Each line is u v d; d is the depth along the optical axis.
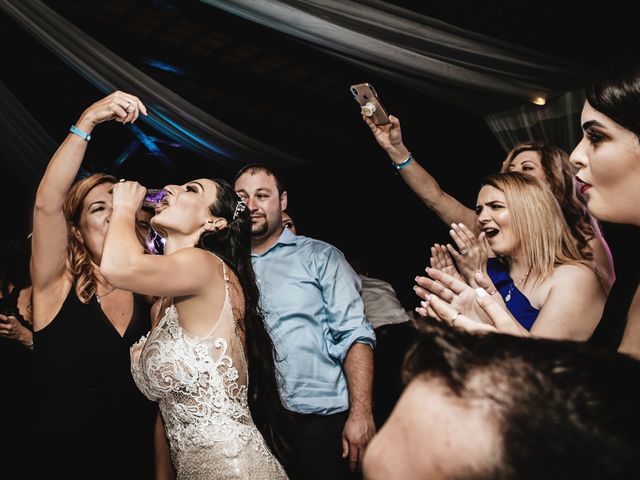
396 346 3.50
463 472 0.38
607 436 0.36
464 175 7.24
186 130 6.90
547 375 0.39
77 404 2.26
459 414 0.39
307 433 2.62
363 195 8.43
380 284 3.71
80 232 2.40
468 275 2.04
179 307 1.97
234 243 2.18
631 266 1.24
